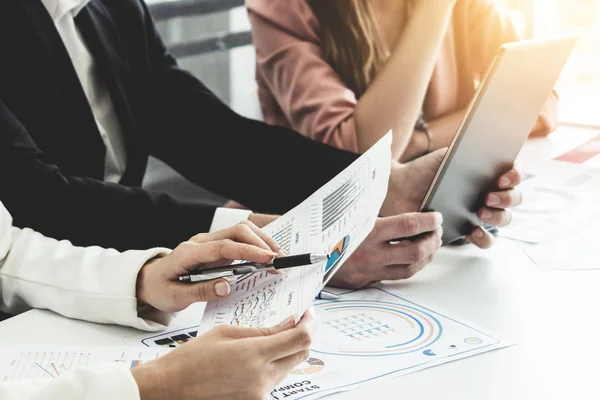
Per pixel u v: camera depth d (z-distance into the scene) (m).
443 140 2.04
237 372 0.70
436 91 2.03
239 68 2.24
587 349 0.88
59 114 1.42
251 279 0.90
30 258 1.04
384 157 0.90
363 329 0.94
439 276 1.14
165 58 1.66
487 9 1.99
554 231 1.32
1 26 1.38
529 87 1.15
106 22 1.54
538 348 0.88
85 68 1.53
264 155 1.50
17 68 1.39
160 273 0.95
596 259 1.19
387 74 2.04
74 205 1.24
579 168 1.66
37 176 1.24
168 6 2.28
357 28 2.03
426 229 1.08
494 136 1.15
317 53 2.09
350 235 0.84
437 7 1.99
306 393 0.77
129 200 1.26
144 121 1.62
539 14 2.01
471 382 0.80
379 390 0.78
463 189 1.18
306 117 2.14
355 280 1.09
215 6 2.22
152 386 0.70
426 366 0.83
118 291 0.96
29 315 1.00
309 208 0.97
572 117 2.09
